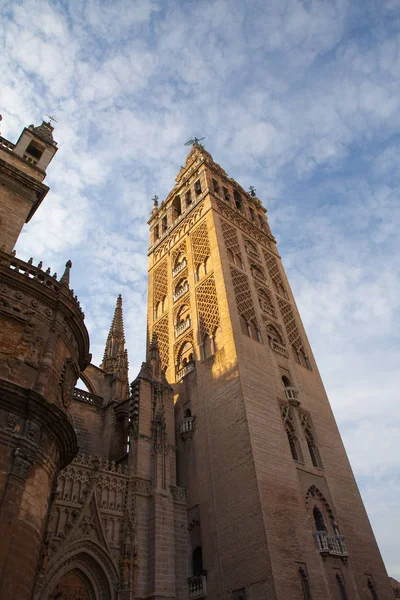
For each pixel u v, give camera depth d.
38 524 17.06
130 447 32.56
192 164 61.03
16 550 15.45
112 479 28.91
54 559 23.64
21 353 19.64
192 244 48.69
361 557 30.89
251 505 27.23
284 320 44.88
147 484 30.36
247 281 43.78
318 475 33.06
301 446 33.53
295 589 24.58
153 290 51.84
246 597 24.88
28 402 17.80
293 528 27.45
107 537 26.47
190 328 41.62
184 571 28.55
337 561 28.80
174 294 47.28
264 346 38.41
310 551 27.38
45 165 31.23
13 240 25.30
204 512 30.09
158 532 28.08
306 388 39.50
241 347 35.62
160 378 37.62
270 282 48.19
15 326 20.20
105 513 27.27
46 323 21.59
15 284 21.30
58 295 22.52
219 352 36.50
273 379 36.25
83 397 39.97
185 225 51.97
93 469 28.11
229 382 33.78
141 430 32.84
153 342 40.94
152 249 56.69
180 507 31.06
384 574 31.66
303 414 36.56
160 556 27.28
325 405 40.00
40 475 17.84
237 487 28.73
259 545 25.59
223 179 58.25
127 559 26.03
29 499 16.80
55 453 19.23
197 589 27.48
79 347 24.12
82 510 26.02
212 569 27.58
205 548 28.69
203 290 42.56
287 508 28.14
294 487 29.95
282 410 34.59
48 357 20.47
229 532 27.72
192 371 38.25
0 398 17.25
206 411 34.47
